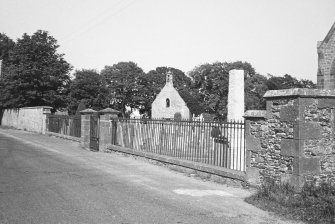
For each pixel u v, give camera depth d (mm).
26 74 43812
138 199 8320
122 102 85438
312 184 8141
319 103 8492
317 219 6809
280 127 8734
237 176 9898
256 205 7949
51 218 6652
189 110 64125
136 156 15406
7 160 14023
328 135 8562
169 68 88062
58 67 46938
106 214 7000
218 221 6773
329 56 21625
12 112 45375
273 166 8859
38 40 46156
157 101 61156
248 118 9711
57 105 47719
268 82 77062
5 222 6363
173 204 7957
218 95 73750
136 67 85938
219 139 11211
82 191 8984
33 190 8930
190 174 11719
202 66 77000
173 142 13414
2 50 59781
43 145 21188
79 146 21328
